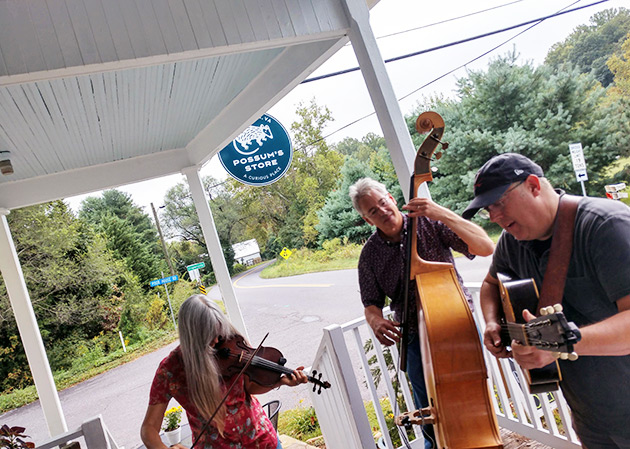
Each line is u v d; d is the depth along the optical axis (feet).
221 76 13.42
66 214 58.34
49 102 12.36
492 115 34.96
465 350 5.73
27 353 15.55
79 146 16.15
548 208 4.47
